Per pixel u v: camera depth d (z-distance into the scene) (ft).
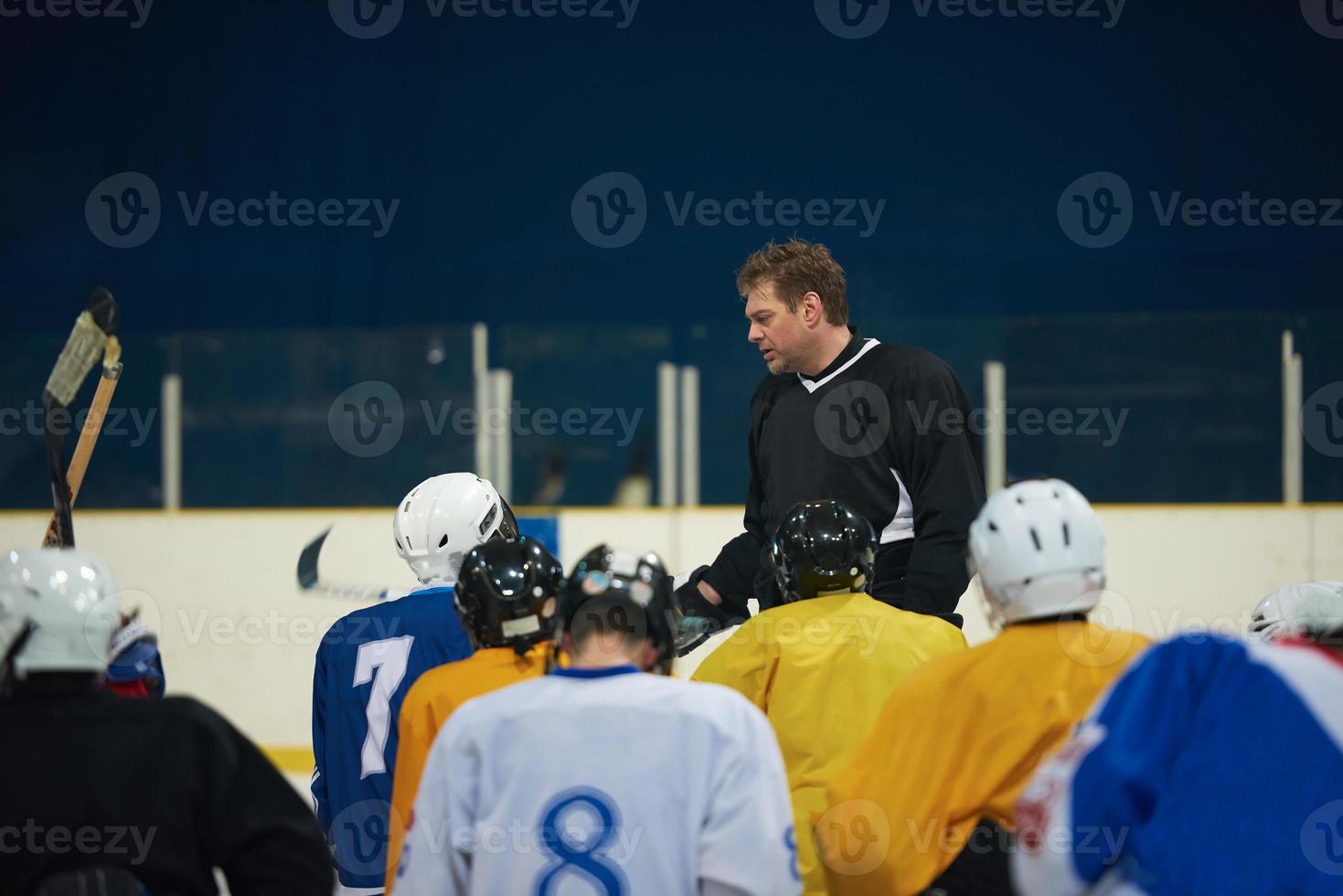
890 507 43.78
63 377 41.14
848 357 45.01
